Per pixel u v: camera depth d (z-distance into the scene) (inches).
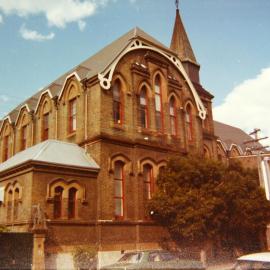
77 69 1099.3
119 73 1048.8
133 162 1007.0
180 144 1149.7
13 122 1395.2
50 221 810.2
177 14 1688.0
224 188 900.0
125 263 671.8
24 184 844.0
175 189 930.7
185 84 1256.8
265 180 1018.7
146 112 1094.4
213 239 981.2
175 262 687.7
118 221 921.5
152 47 1168.2
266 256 489.4
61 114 1121.4
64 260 807.7
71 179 878.4
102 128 959.6
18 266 731.4
